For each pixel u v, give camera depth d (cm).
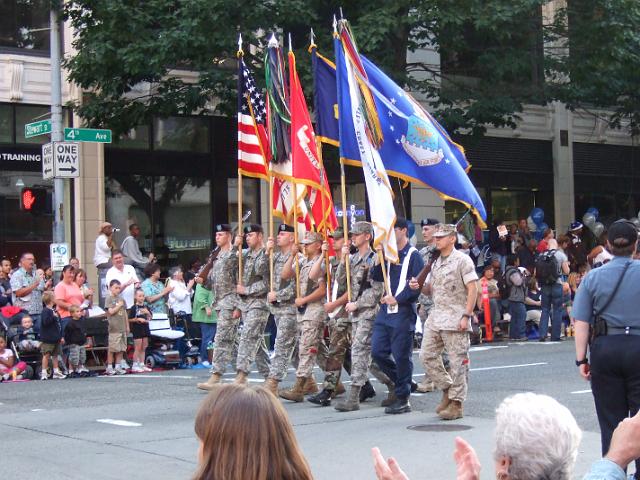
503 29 2252
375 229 1146
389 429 1042
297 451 327
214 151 2627
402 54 2355
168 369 1912
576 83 2522
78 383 1630
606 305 701
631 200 3441
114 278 1870
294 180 1330
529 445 326
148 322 1869
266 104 1477
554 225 3212
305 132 1352
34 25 2389
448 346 1085
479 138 2544
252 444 318
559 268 2255
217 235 1383
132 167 2495
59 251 1884
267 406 325
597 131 3325
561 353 1886
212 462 320
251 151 1450
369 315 1173
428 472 834
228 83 2209
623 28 2361
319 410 1194
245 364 1313
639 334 690
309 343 1262
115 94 2291
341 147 1227
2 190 2328
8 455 939
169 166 2555
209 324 1902
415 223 2847
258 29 2242
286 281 1277
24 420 1173
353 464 873
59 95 1989
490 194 3058
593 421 1066
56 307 1769
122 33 2125
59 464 891
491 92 2445
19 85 2352
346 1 2242
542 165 3188
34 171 2375
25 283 1886
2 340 1741
